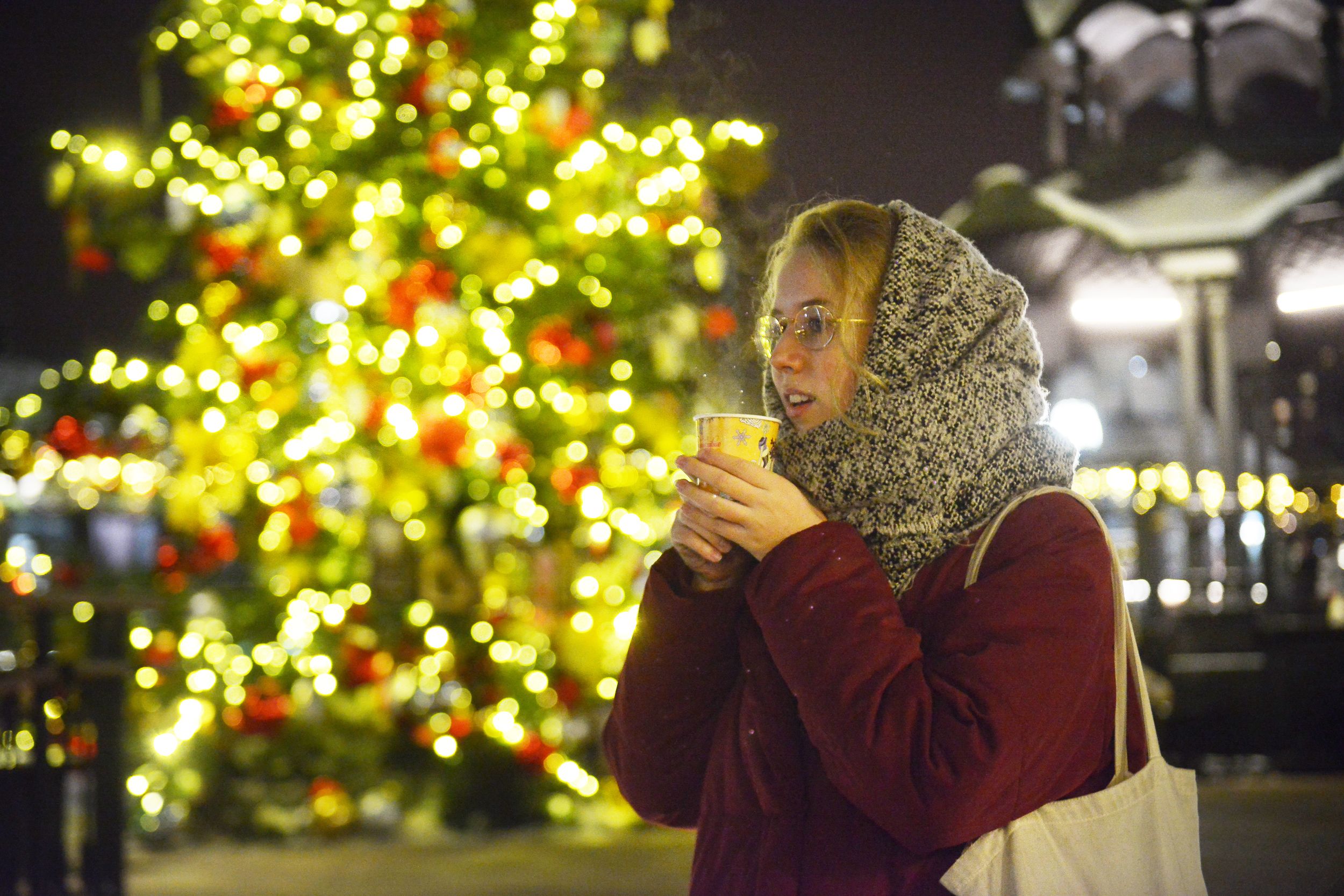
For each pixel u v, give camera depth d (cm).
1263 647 1155
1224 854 654
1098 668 150
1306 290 1354
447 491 738
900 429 157
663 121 652
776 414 173
